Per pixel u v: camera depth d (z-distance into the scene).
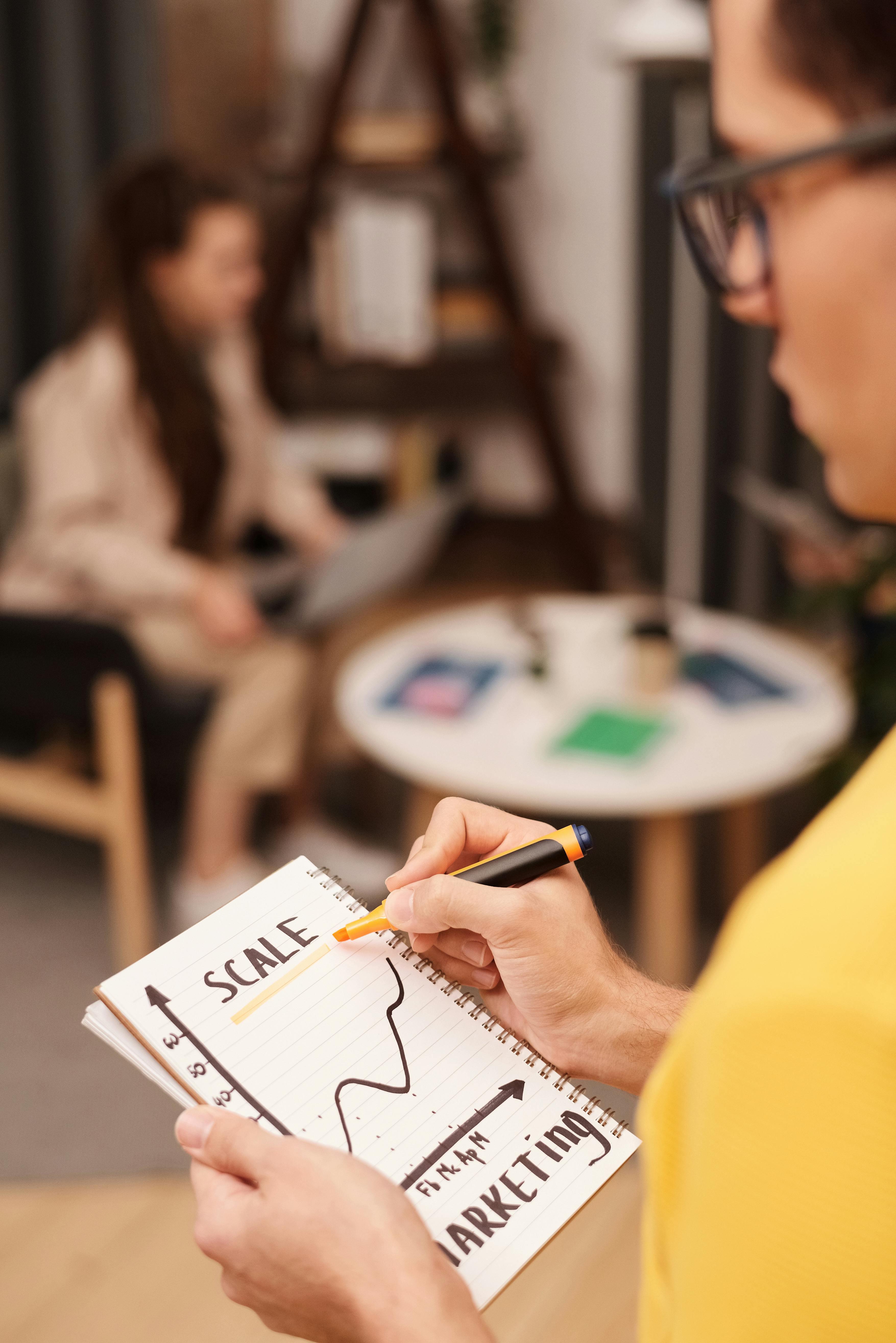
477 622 2.58
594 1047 0.74
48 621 2.09
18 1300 1.43
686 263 3.34
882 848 0.38
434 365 3.83
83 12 3.27
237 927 0.71
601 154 4.05
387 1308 0.52
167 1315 1.40
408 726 2.10
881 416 0.41
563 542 4.00
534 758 1.98
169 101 3.60
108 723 2.10
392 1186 0.57
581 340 4.27
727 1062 0.39
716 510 3.70
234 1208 0.56
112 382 2.28
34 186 3.36
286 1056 0.65
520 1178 0.63
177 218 2.21
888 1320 0.36
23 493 2.53
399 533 2.24
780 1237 0.38
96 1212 1.57
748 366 3.54
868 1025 0.35
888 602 2.39
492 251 3.76
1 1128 1.85
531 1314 1.28
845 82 0.37
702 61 2.70
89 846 2.69
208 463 2.36
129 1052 0.66
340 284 3.76
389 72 4.07
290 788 2.53
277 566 2.67
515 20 3.98
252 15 3.84
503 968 0.72
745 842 2.38
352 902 0.74
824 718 2.11
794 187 0.39
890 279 0.38
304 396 3.86
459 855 0.78
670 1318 0.48
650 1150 0.45
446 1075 0.66
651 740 2.03
